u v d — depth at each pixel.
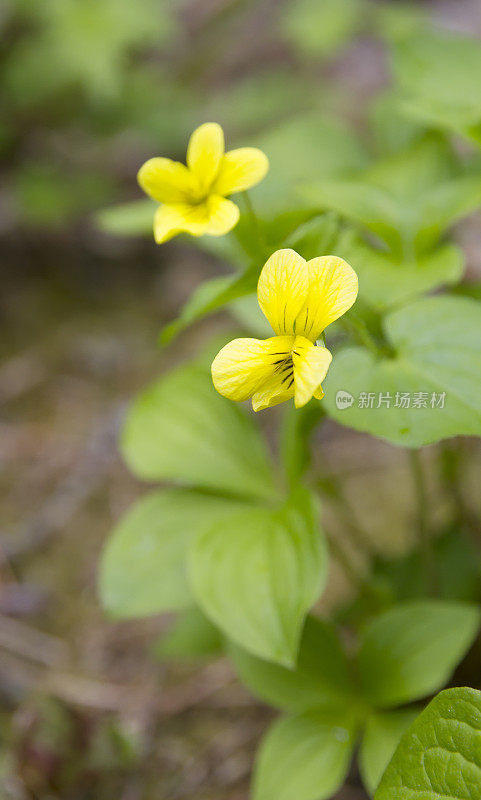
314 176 0.34
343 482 0.39
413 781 0.27
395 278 0.30
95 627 0.37
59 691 0.35
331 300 0.27
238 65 0.70
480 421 0.28
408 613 0.31
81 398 0.46
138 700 0.35
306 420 0.30
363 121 0.57
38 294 0.54
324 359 0.26
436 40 0.34
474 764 0.26
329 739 0.31
